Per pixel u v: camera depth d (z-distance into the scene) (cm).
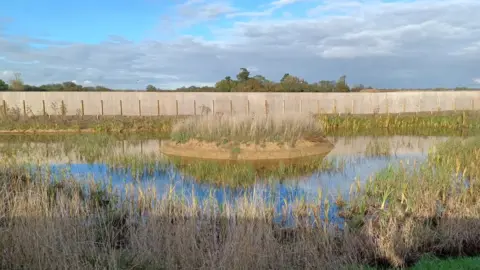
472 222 559
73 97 3102
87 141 1616
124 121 2389
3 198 584
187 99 3203
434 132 2141
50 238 461
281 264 445
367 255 489
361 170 1084
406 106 3309
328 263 447
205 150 1380
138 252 464
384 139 1847
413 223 538
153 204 661
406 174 822
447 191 725
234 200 721
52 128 2212
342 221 625
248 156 1323
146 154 1311
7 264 440
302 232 535
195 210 607
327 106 3244
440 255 510
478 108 3222
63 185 757
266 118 1569
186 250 461
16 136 2014
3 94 3009
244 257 434
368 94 3272
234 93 3219
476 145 1152
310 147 1444
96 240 517
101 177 962
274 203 697
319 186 877
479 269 429
